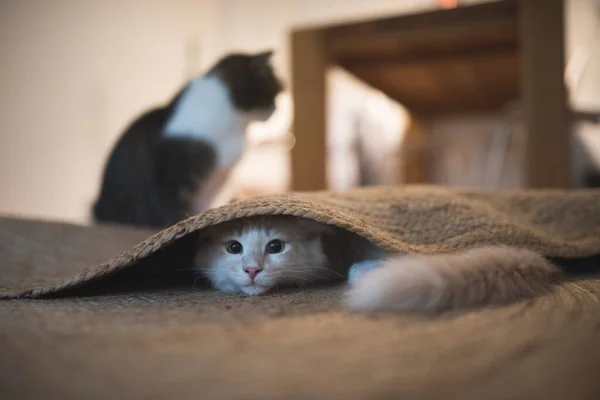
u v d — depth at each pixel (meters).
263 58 0.94
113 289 0.52
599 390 0.28
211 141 0.88
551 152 0.90
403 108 1.68
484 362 0.30
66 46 1.23
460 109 1.75
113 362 0.31
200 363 0.30
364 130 1.88
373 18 1.04
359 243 0.54
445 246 0.51
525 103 0.91
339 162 1.90
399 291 0.39
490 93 1.51
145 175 0.88
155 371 0.29
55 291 0.47
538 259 0.46
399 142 1.83
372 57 1.17
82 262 0.61
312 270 0.54
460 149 1.84
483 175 1.81
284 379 0.28
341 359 0.31
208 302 0.45
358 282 0.42
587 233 0.59
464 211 0.55
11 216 0.73
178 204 0.86
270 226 0.53
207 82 0.90
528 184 0.92
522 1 0.90
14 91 1.08
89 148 1.30
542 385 0.27
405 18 1.01
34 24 1.14
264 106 0.93
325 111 1.11
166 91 1.60
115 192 0.90
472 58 1.15
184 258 0.57
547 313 0.38
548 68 0.89
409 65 1.21
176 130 0.87
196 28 1.76
